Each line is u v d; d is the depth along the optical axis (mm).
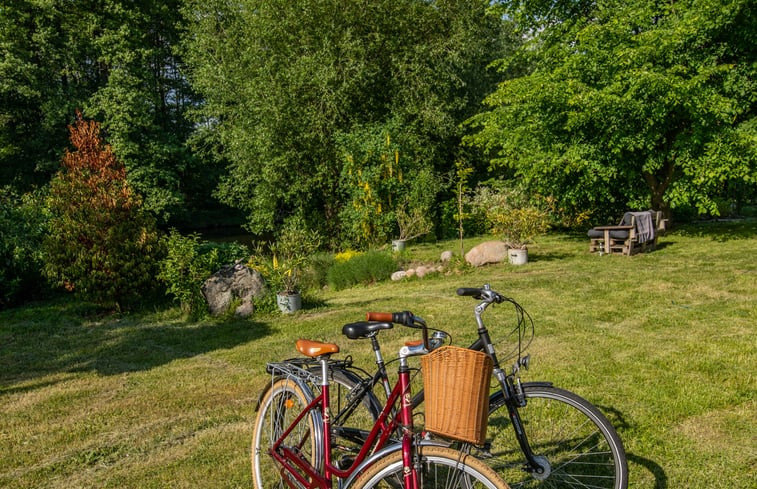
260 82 20672
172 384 5742
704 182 14227
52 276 10086
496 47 25406
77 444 4344
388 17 21922
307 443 3035
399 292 10859
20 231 12383
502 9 19219
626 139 14039
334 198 22125
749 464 3441
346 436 2957
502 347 6078
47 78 24609
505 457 3189
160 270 10148
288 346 6961
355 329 2783
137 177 24953
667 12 15109
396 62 21969
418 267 12836
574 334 6414
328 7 21234
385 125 19969
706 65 14320
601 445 2975
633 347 5805
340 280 13141
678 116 14594
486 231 21422
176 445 4234
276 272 9438
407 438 2289
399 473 2344
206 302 9383
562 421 3061
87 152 10945
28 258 12227
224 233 33438
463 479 2354
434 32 23281
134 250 10039
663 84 13023
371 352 6309
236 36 23375
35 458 4133
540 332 6574
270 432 3227
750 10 13586
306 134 20250
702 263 10516
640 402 4371
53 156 25516
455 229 21547
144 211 10766
